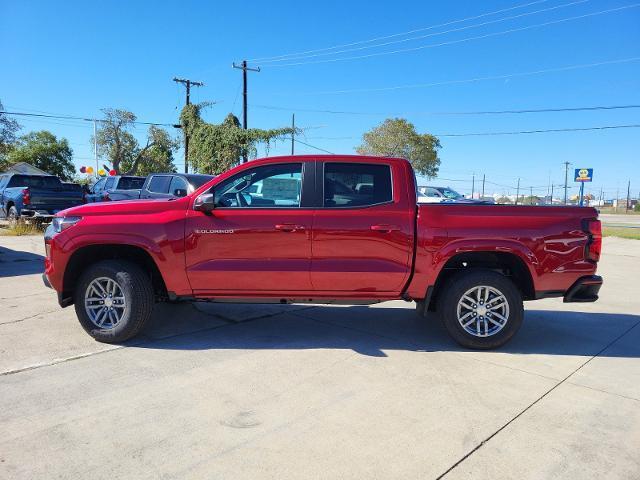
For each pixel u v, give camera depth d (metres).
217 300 5.07
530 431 3.35
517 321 4.89
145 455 2.99
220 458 2.97
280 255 4.85
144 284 4.90
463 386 4.08
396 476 2.81
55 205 16.22
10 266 9.53
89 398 3.75
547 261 4.86
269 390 3.94
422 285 4.89
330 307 6.68
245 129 29.36
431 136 52.91
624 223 34.72
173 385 4.01
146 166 57.88
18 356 4.61
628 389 4.08
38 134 64.06
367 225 4.81
